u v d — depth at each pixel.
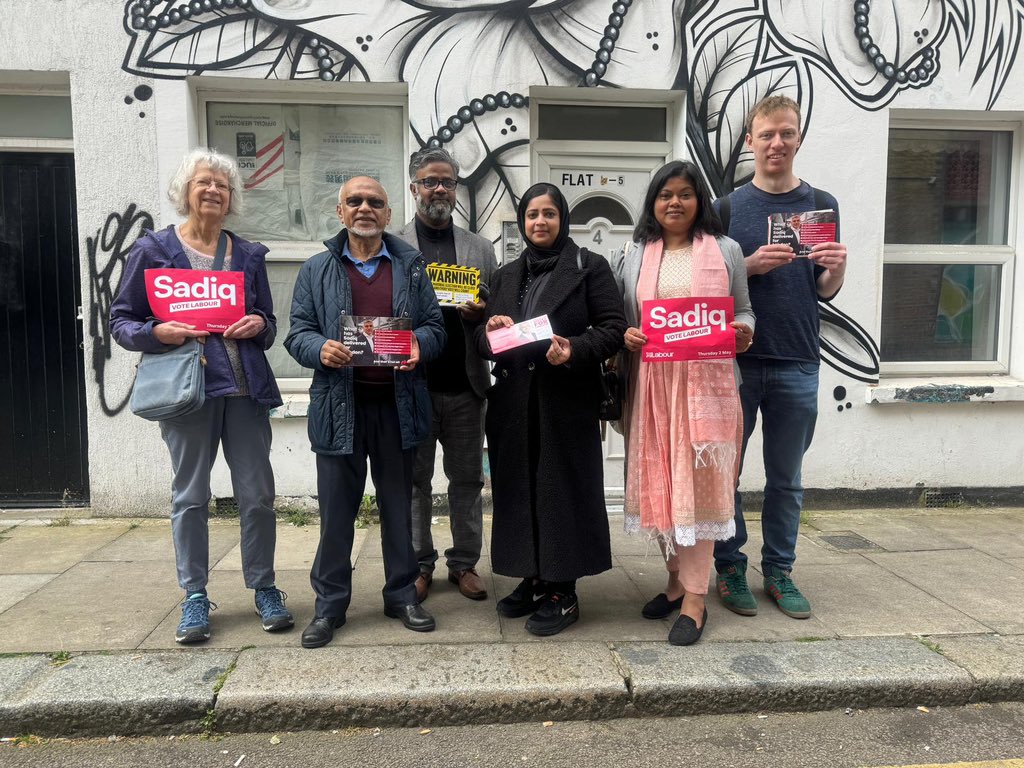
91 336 4.66
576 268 3.12
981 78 5.00
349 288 3.03
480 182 4.76
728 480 3.04
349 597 3.13
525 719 2.69
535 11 4.68
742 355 3.36
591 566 3.10
